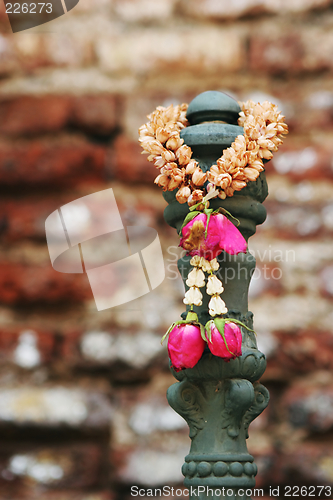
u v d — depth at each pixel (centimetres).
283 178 132
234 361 72
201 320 73
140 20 139
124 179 132
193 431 73
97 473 120
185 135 74
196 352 70
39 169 131
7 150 132
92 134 134
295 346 123
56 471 120
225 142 73
